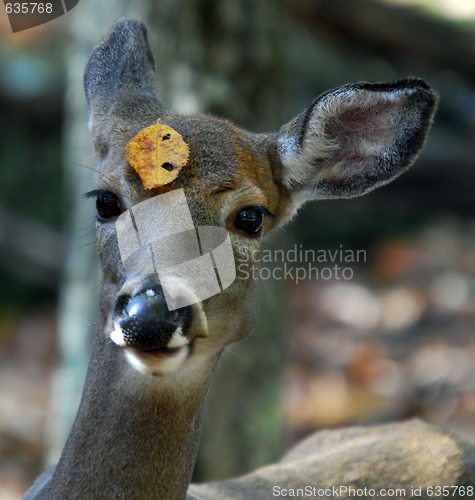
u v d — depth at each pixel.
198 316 6.04
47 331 18.56
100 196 6.67
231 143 6.86
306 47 21.86
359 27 18.86
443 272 20.75
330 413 15.27
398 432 9.76
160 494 6.60
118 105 7.16
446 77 22.25
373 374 16.58
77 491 6.55
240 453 11.98
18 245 19.05
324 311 19.70
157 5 11.11
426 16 19.41
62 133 21.03
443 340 17.80
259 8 11.52
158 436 6.53
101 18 11.38
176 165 6.41
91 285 11.66
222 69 11.36
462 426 14.59
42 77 20.44
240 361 11.90
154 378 6.40
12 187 20.19
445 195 22.42
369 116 7.38
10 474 13.50
